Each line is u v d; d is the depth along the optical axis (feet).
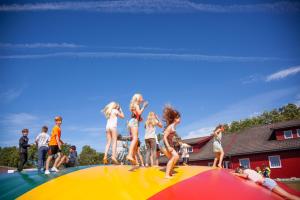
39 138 23.52
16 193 14.73
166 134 16.40
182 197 13.37
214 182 15.20
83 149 237.66
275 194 15.21
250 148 98.63
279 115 217.36
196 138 122.83
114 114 20.61
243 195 13.87
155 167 19.06
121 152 22.29
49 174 18.06
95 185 14.82
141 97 19.02
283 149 89.25
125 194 13.65
